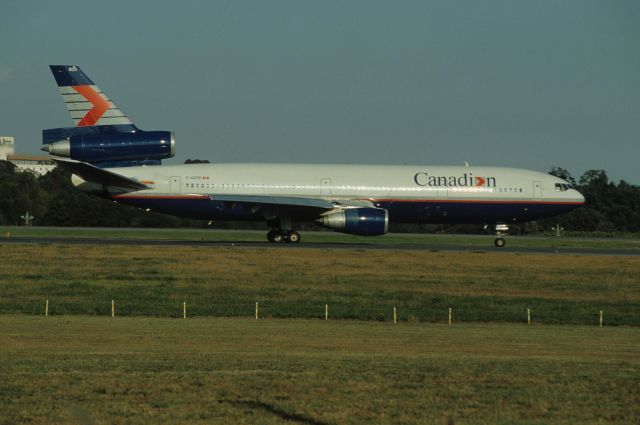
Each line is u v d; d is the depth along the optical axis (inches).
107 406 1776.6
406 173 7800.2
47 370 2165.4
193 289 4633.4
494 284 5191.9
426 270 5802.2
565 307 4343.0
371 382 2054.6
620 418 1737.2
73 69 7544.3
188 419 1689.2
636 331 3592.5
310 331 3289.9
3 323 3390.7
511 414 1758.1
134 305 4055.1
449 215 7864.2
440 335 3235.7
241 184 7495.1
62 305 4010.8
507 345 2940.5
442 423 1681.8
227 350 2672.2
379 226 7126.0
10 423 1630.2
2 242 7460.6
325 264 5944.9
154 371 2170.3
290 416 1722.4
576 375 2183.8
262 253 6569.9
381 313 4001.0
